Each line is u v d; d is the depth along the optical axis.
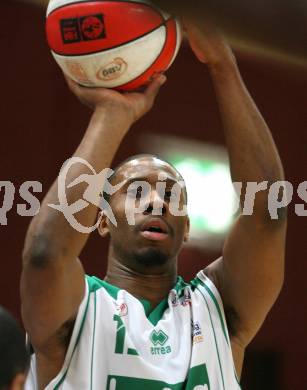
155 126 20.38
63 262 6.91
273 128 20.97
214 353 7.57
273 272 7.71
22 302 7.10
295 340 20.23
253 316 7.92
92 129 7.11
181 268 19.80
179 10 5.49
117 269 7.96
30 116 19.44
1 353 5.17
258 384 19.97
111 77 7.08
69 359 7.28
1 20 19.44
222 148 20.84
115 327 7.40
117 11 6.92
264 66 20.39
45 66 19.69
